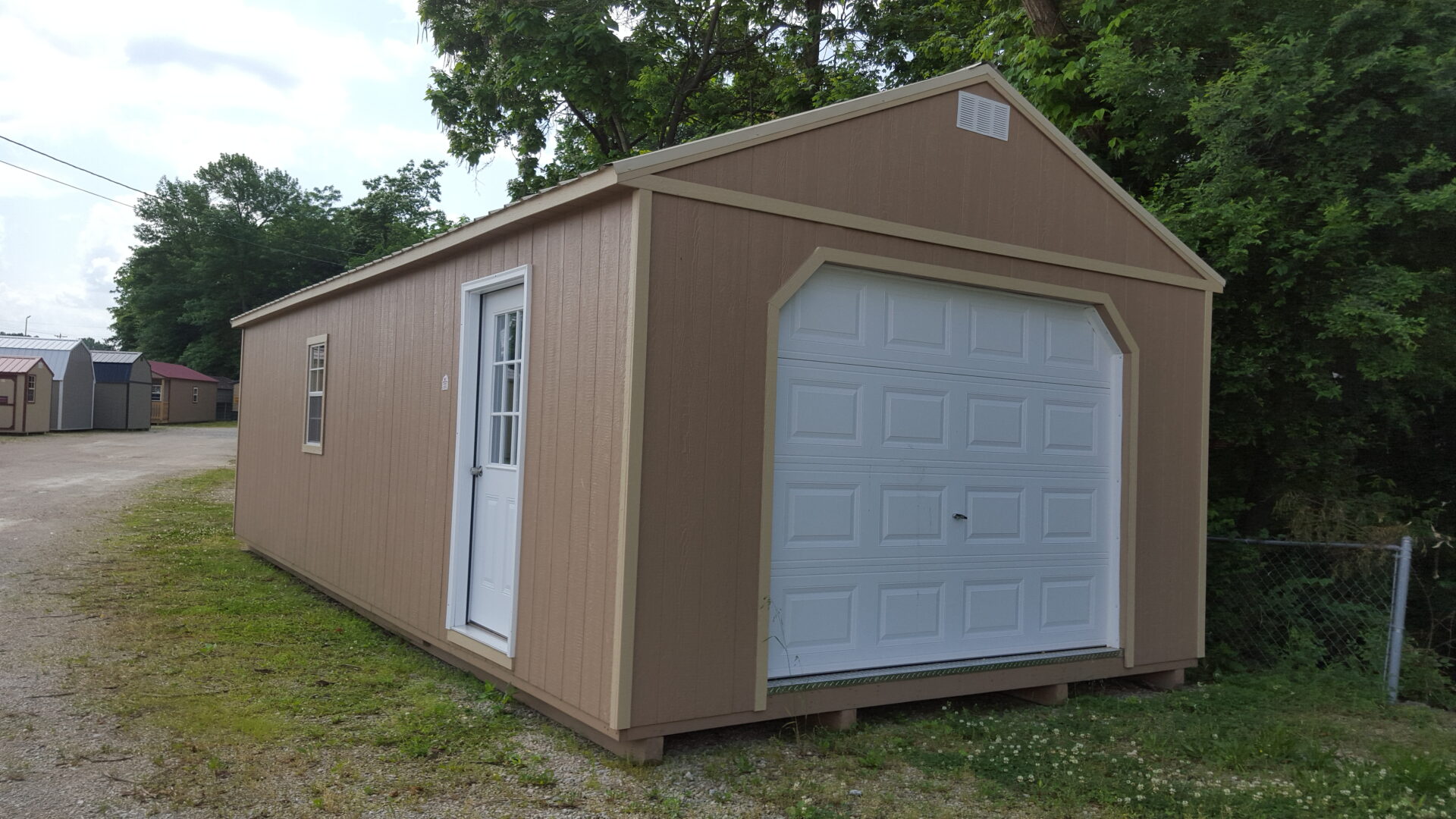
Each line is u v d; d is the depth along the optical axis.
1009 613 5.61
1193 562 6.41
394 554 6.49
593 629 4.28
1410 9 7.41
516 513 5.02
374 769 3.99
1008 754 4.48
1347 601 7.32
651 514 4.15
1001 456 5.62
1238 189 7.68
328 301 8.19
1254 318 7.89
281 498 9.02
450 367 5.91
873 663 5.04
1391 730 5.51
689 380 4.30
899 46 17.03
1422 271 7.89
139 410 33.78
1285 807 3.92
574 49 16.75
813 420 4.87
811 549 4.84
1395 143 7.68
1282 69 7.55
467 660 5.45
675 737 4.62
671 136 18.94
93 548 9.59
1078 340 6.02
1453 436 9.17
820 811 3.73
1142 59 8.45
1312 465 8.05
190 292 49.16
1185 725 5.18
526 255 5.15
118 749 4.05
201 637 6.19
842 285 5.01
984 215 5.45
